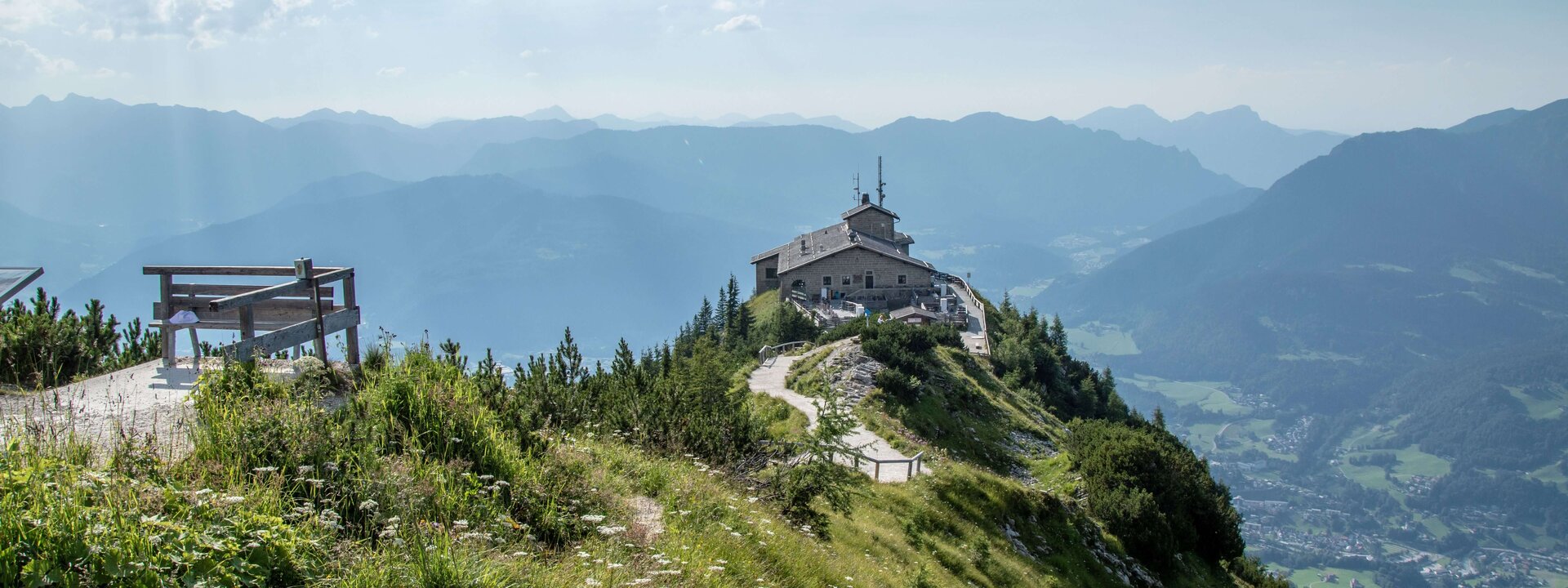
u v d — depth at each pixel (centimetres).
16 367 1427
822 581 1298
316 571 741
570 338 2167
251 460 915
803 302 8675
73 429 871
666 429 1767
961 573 2081
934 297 8694
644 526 1134
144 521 674
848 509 1912
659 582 939
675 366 3216
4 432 877
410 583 761
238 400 1039
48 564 609
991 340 7044
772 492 1691
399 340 1446
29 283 1454
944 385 4547
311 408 1052
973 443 3941
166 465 866
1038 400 5725
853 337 5291
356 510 900
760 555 1229
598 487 1204
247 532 721
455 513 948
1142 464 3466
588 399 1841
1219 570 3603
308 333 1332
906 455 2981
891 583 1603
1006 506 2694
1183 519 3406
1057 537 2752
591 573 891
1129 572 2905
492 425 1209
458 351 1522
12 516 634
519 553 836
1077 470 3678
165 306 1373
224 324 1382
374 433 1070
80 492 709
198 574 660
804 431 1983
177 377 1307
